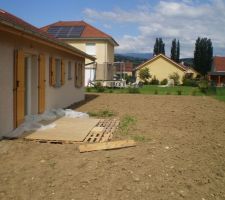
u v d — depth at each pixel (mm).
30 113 13602
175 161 8070
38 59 13625
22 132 10523
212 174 7516
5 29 9125
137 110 17750
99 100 23625
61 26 49875
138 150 8820
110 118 14461
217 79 73125
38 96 13758
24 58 12352
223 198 6453
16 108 10969
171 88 48125
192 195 6426
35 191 6355
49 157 8180
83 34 47469
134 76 72562
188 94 33188
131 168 7441
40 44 13742
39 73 13703
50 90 15516
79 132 10758
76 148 9016
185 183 6895
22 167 7492
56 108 16594
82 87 23531
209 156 8797
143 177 7004
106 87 40375
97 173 7145
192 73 83000
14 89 10820
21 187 6516
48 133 10469
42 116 13344
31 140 9688
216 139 10898
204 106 21062
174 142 9984
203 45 95625
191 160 8289
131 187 6543
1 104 9891
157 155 8422
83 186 6551
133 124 12891
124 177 6961
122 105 20266
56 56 16281
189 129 12375
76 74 21156
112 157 8164
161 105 20844
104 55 47406
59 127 11570
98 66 47250
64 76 18000
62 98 17781
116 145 9000
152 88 47688
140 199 6113
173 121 14141
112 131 11273
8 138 9906
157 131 11570
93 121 13062
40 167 7500
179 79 67812
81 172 7203
